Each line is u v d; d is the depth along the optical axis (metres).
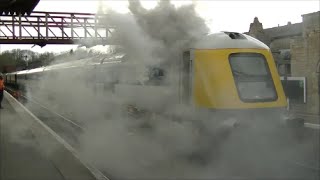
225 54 9.12
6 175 6.51
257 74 9.25
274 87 9.37
